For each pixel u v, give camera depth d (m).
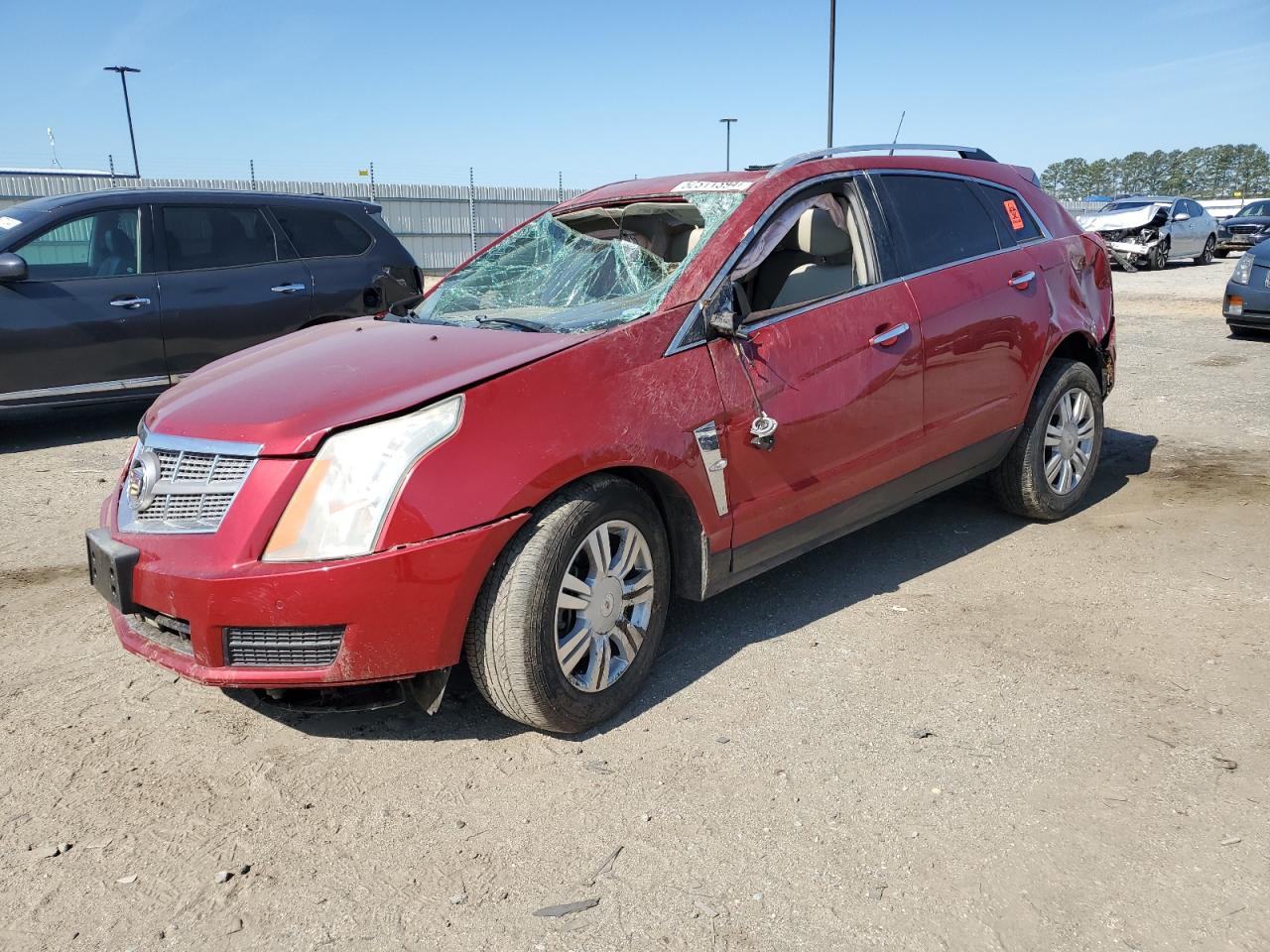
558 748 2.99
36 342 6.79
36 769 2.94
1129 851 2.41
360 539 2.63
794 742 2.97
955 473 4.32
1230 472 5.62
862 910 2.25
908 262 4.00
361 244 8.23
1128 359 9.73
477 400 2.79
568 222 4.24
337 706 2.82
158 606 2.77
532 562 2.81
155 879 2.43
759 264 3.57
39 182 27.30
